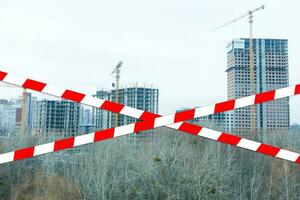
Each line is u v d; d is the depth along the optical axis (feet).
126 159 121.08
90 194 111.75
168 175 109.60
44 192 121.29
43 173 136.77
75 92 10.94
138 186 111.96
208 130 11.00
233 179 117.80
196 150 118.73
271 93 10.92
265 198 113.19
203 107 10.91
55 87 10.91
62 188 122.31
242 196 113.91
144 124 10.81
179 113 10.91
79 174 122.62
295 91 10.84
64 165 132.36
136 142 123.13
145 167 111.24
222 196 105.81
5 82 10.73
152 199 107.55
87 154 126.41
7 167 135.85
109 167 119.65
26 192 123.95
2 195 124.36
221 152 125.90
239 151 129.18
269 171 125.08
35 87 10.83
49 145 10.61
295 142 127.54
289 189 112.37
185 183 104.99
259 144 11.02
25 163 141.08
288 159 10.94
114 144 124.06
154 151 117.60
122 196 109.81
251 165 126.93
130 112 10.96
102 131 10.75
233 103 10.87
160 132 122.42
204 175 105.81
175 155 111.75
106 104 10.99
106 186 109.60
